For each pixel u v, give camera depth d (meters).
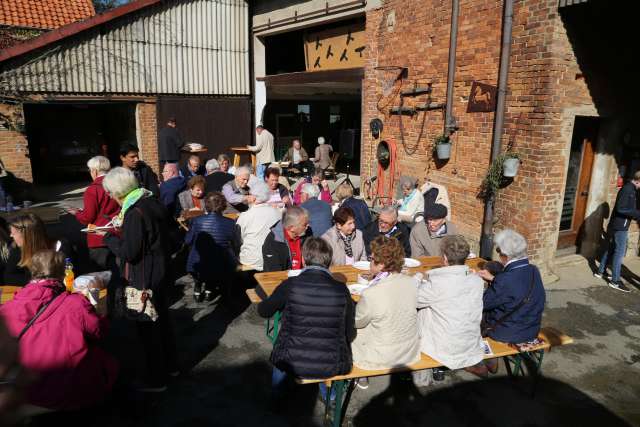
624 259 7.61
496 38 6.65
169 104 12.55
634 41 6.64
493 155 6.71
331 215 5.66
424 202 6.71
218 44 13.07
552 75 5.91
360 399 3.94
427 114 8.24
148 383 3.93
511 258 3.92
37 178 13.99
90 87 11.33
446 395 4.03
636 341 5.05
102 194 4.90
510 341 3.92
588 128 7.05
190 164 8.18
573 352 4.80
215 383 4.12
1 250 4.62
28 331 2.75
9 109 10.41
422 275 4.34
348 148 13.30
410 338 3.48
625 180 7.35
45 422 2.93
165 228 3.77
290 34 15.16
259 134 12.78
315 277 3.18
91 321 2.97
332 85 13.48
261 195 5.40
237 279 6.18
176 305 5.64
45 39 10.41
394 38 8.90
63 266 3.03
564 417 3.79
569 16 5.86
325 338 3.17
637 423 3.73
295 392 4.03
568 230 7.39
